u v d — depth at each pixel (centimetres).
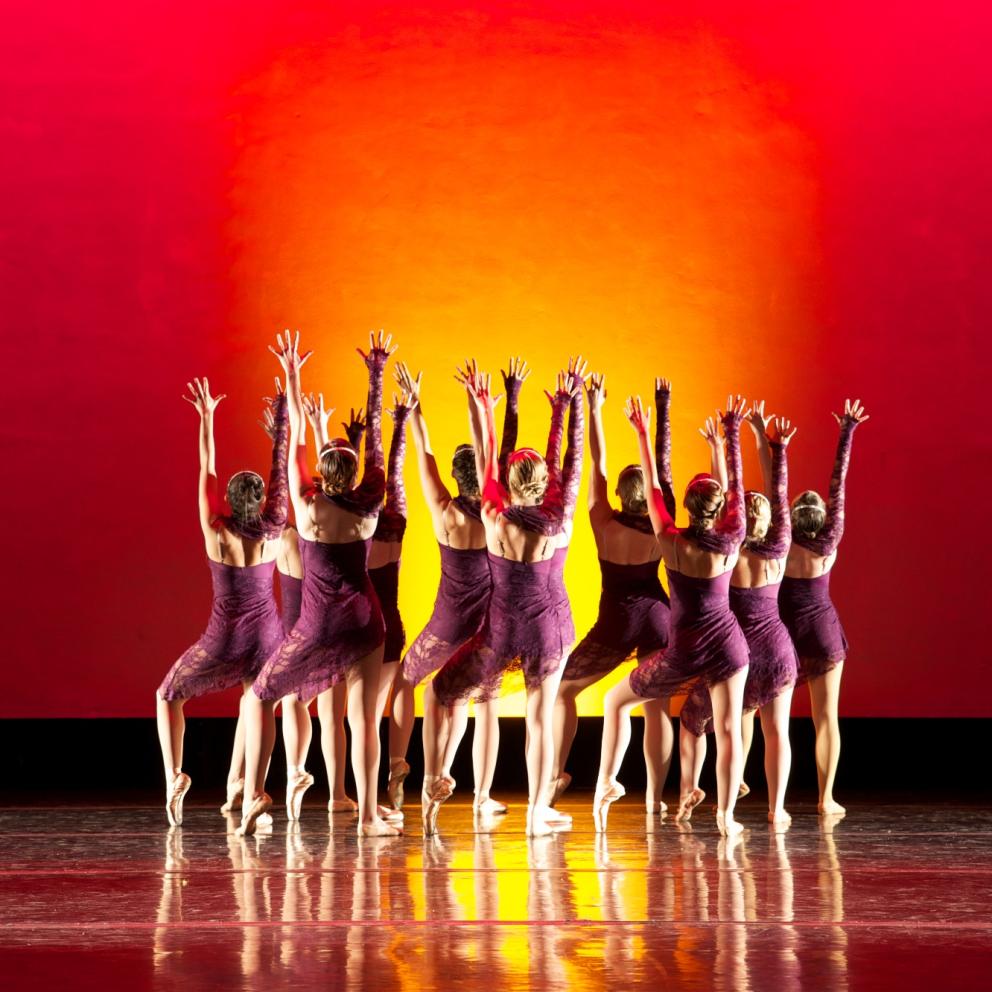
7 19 1263
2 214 1255
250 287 1261
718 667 793
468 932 543
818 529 920
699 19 1284
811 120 1276
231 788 937
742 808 949
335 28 1277
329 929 548
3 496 1239
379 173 1273
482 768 888
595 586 1245
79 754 1234
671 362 1270
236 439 1255
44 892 628
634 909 587
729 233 1275
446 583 891
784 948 515
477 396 814
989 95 1271
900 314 1268
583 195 1278
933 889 631
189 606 1242
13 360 1248
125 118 1263
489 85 1281
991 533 1255
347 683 829
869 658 1252
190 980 470
